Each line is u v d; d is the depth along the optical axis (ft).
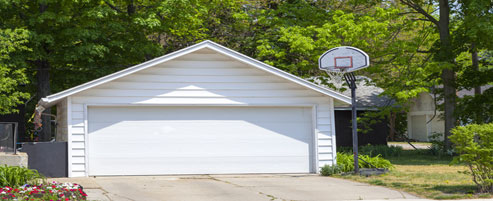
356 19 86.07
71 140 50.01
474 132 38.42
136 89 51.78
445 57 76.33
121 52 87.30
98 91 50.98
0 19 80.59
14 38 70.74
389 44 81.76
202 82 53.06
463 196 37.40
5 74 74.18
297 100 54.54
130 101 51.57
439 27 82.89
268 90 54.13
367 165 55.21
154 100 52.03
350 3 89.40
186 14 84.79
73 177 49.88
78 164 50.16
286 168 54.39
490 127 37.81
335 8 102.94
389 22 88.84
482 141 38.27
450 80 81.82
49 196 32.63
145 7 89.71
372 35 78.79
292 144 54.65
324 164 54.44
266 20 90.74
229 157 53.47
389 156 84.74
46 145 49.85
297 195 38.29
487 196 37.11
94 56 83.56
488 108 81.15
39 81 83.10
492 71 78.95
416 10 86.28
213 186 43.32
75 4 80.53
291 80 53.62
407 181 46.24
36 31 79.05
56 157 50.08
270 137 54.34
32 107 106.63
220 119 53.62
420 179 47.75
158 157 52.16
